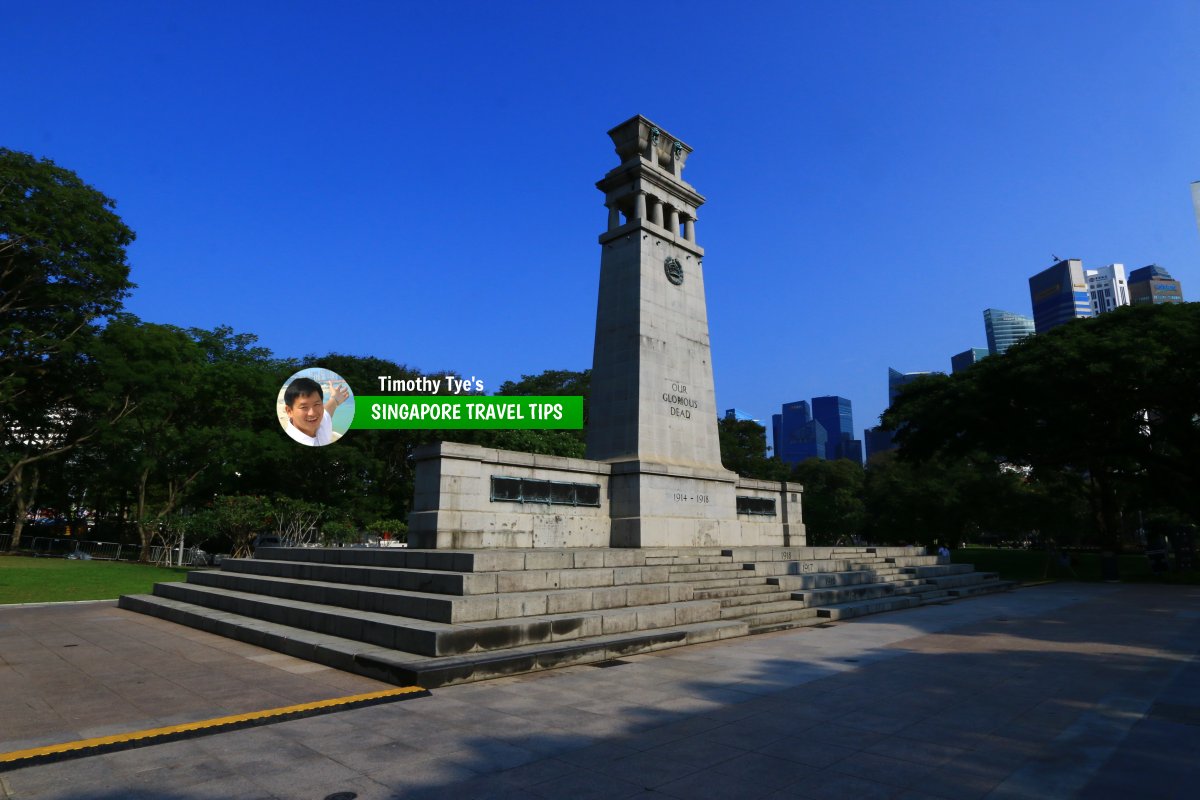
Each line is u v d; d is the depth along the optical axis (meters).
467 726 8.01
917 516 54.78
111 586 25.31
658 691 9.74
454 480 18.03
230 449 43.25
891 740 7.61
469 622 11.73
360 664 10.77
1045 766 6.80
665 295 24.27
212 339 54.19
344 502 47.75
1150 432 35.97
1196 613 19.86
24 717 8.45
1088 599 24.11
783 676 10.80
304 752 7.10
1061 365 30.84
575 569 15.18
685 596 16.25
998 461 52.03
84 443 46.66
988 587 27.28
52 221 37.19
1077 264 196.62
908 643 14.13
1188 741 7.61
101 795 5.98
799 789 6.17
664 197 25.34
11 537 52.19
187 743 7.39
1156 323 31.28
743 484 26.64
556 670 11.10
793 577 19.91
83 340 41.47
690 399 24.36
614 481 21.89
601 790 6.12
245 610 16.17
